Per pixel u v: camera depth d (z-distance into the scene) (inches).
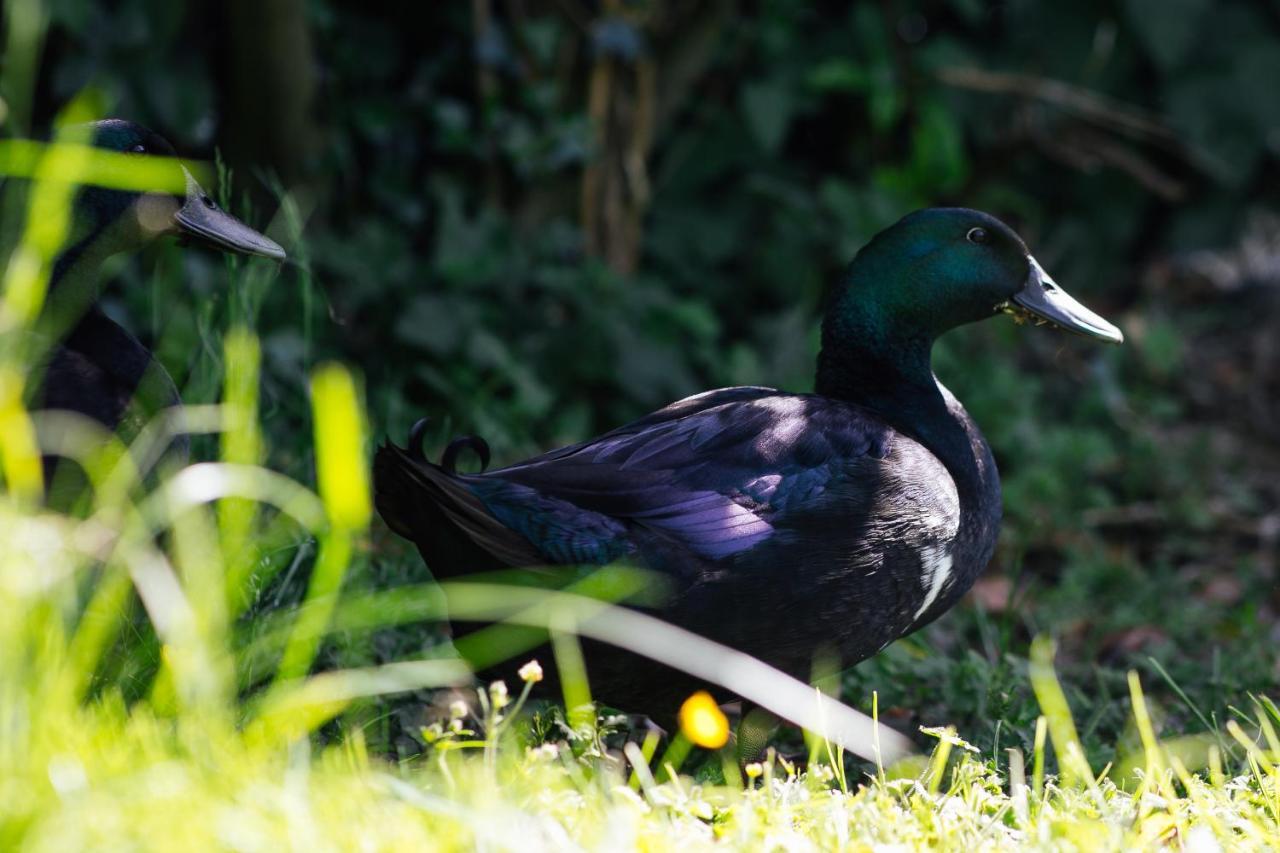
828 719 270.8
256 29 475.5
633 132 552.7
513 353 513.0
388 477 251.3
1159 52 628.7
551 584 259.6
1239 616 414.0
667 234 585.6
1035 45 643.5
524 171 532.4
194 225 295.3
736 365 530.3
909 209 585.6
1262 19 651.5
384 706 285.6
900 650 336.2
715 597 267.3
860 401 313.1
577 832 202.1
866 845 203.6
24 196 274.4
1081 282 671.1
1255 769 245.3
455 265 502.0
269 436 374.6
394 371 498.9
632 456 271.1
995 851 207.9
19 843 172.1
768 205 599.5
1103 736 317.7
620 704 277.9
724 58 589.0
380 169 533.0
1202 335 646.5
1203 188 672.4
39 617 203.3
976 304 315.9
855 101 620.7
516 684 272.7
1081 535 489.4
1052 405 585.3
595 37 534.0
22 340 239.8
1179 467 532.4
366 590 302.0
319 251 494.3
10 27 400.8
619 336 512.1
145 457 262.7
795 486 273.7
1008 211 665.0
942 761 235.8
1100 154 617.6
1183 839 221.8
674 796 218.5
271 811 184.2
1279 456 568.1
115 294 467.2
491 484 261.3
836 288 319.3
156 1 484.1
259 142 494.6
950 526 288.2
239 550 233.3
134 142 295.3
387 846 184.5
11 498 209.5
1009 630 356.5
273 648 257.0
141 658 241.0
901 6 633.0
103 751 195.0
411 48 546.6
